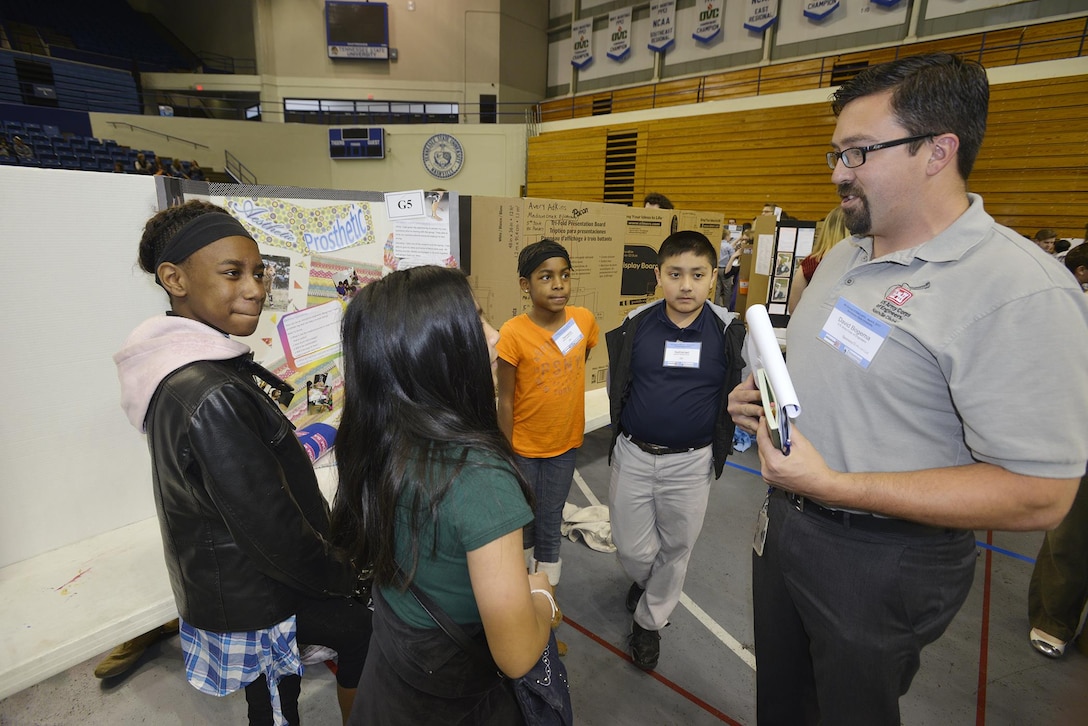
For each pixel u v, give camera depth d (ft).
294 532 2.81
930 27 24.75
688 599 6.50
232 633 3.04
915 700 5.11
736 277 19.08
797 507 3.27
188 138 33.65
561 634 5.95
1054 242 16.71
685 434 4.83
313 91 38.29
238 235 3.04
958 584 2.88
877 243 3.01
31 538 4.10
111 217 4.05
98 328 4.15
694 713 4.98
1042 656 5.68
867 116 2.61
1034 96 19.24
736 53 30.94
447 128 35.47
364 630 3.68
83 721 4.68
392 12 37.42
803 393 3.14
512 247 6.68
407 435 2.08
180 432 2.60
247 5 37.14
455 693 2.34
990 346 2.37
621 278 8.21
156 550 4.34
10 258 3.67
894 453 2.78
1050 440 2.24
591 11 37.14
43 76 33.40
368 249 5.54
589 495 9.22
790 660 3.66
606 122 31.91
